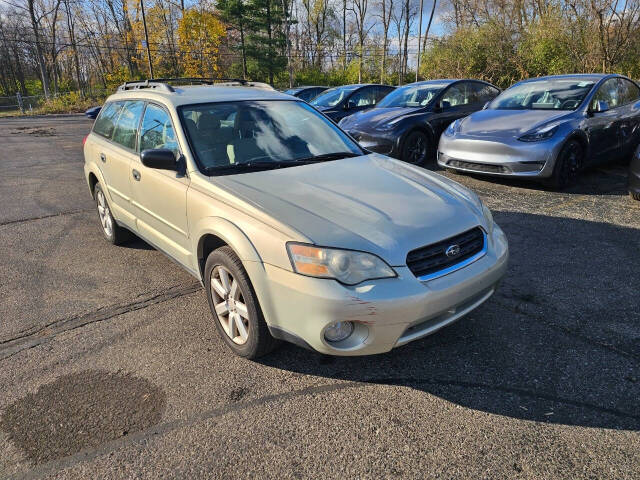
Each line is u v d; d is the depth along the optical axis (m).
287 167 3.33
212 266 2.98
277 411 2.48
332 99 11.26
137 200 3.95
